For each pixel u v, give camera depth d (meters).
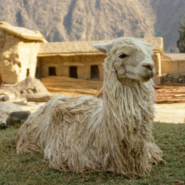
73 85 17.94
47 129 4.23
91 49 18.14
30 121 4.76
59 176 3.38
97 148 3.49
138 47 2.98
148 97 3.23
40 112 4.77
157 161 3.76
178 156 4.00
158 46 16.64
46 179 3.33
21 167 3.79
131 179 3.19
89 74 18.80
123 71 3.05
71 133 3.79
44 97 14.88
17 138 4.96
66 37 189.38
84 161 3.49
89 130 3.67
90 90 17.02
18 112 7.79
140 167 3.29
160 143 4.70
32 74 18.89
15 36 17.64
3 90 15.71
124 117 3.10
